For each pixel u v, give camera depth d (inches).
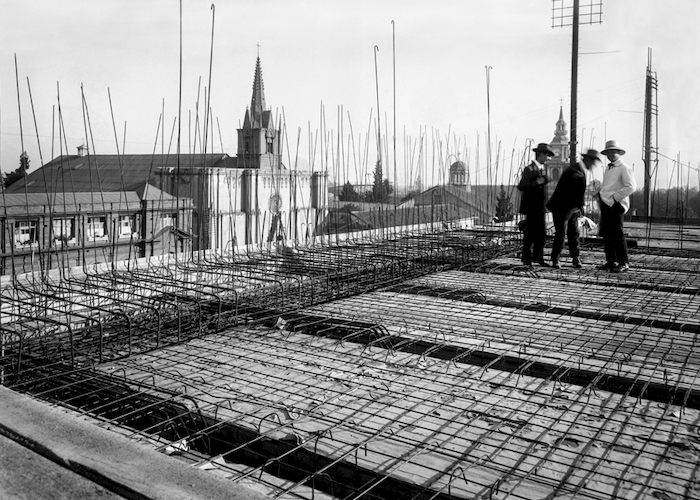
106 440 89.4
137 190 1360.7
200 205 374.3
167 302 236.5
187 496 74.8
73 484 79.9
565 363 189.8
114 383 163.5
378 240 477.7
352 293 301.4
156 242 1274.6
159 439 135.6
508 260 424.8
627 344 213.2
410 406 157.6
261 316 254.7
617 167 359.6
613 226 364.5
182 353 205.9
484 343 207.6
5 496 77.0
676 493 115.0
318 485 127.8
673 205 971.3
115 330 235.0
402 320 247.1
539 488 117.0
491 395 167.3
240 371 186.5
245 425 143.5
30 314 220.4
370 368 191.6
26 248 739.4
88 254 936.9
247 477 124.0
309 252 389.1
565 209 374.6
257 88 2501.2
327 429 134.2
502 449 132.7
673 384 169.8
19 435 91.0
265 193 1827.0
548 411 156.0
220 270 325.1
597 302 277.9
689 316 248.8
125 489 77.2
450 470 121.8
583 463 127.3
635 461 128.3
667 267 384.5
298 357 203.8
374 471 122.0
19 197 1066.1
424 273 362.0
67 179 2268.7
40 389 167.9
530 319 251.4
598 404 161.6
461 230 535.8
